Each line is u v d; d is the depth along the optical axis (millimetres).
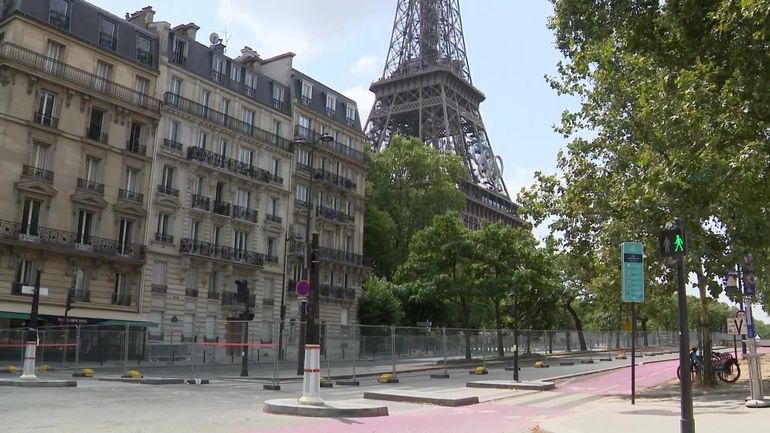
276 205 57000
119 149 44812
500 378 30266
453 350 36156
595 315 90625
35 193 39875
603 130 23984
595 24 14500
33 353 21656
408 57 117500
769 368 34625
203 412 14273
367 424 12781
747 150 12133
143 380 24359
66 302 37531
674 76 14039
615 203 22250
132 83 46188
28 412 13398
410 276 50688
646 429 12531
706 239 18406
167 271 47031
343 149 65250
